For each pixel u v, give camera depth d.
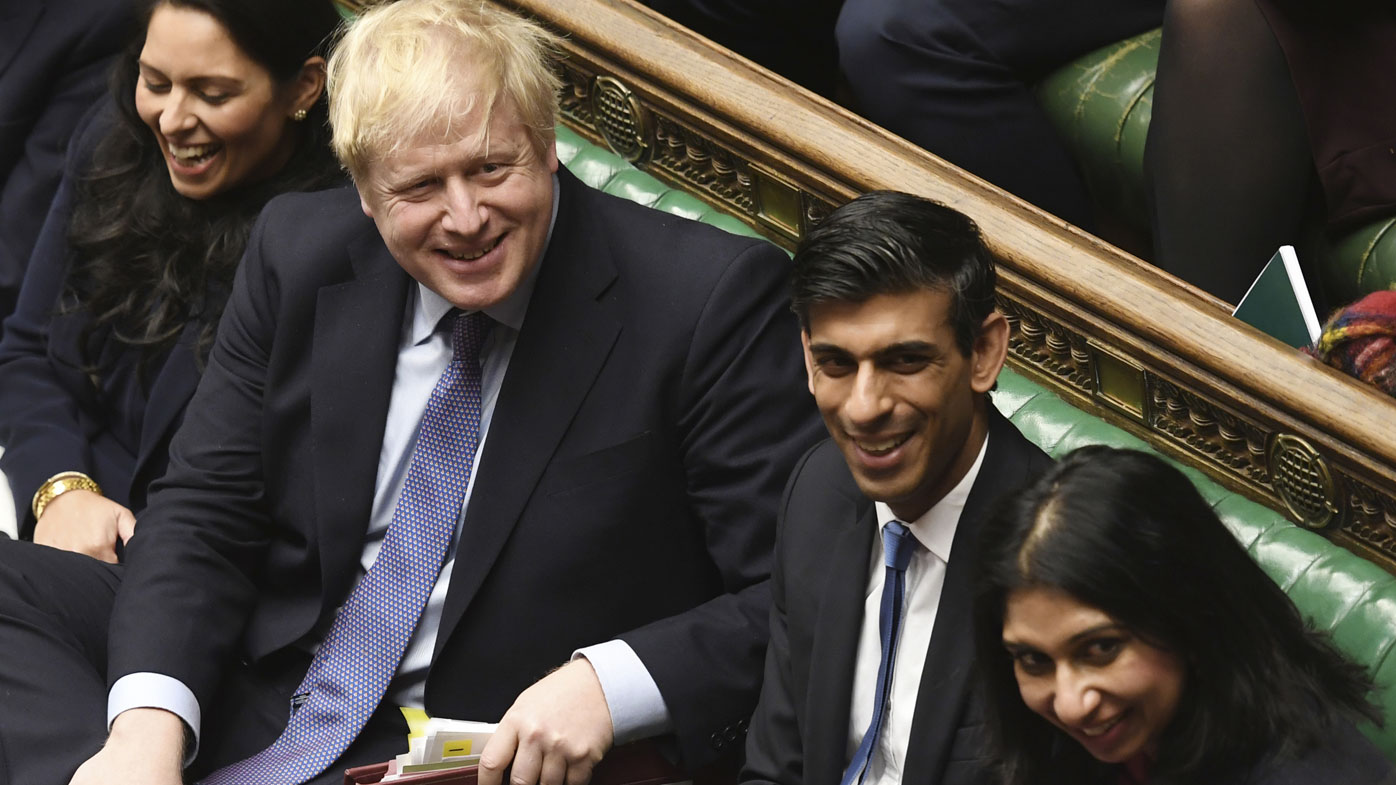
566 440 7.37
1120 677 4.92
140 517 8.18
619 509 7.33
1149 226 9.11
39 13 10.98
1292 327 7.61
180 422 9.20
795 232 9.20
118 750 7.19
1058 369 8.17
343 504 7.64
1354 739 5.09
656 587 7.47
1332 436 7.07
